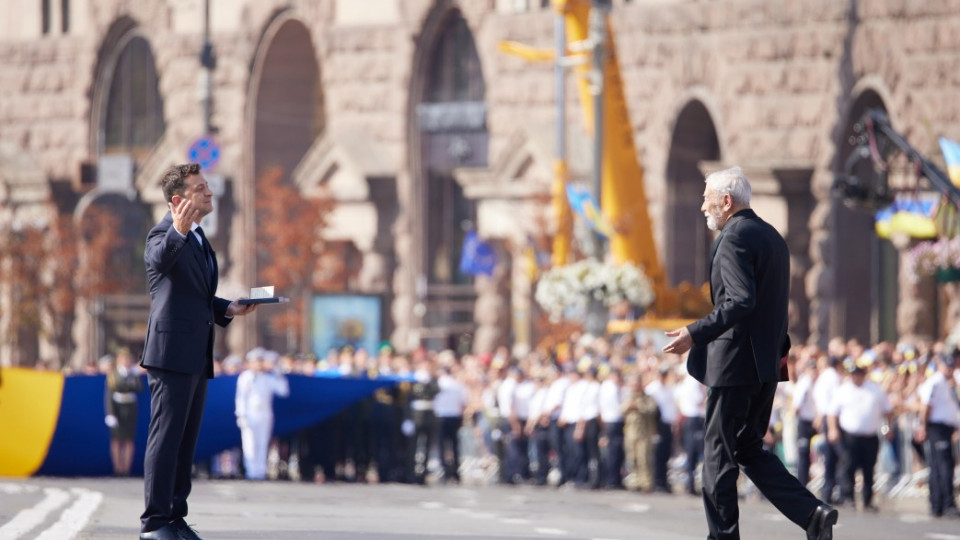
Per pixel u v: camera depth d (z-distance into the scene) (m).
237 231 197.62
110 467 89.69
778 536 52.78
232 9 198.38
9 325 199.38
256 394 94.62
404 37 186.88
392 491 83.69
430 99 187.25
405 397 99.38
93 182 197.62
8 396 88.38
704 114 161.12
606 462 94.75
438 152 186.62
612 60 114.75
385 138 188.62
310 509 58.03
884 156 90.81
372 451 99.38
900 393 86.25
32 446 88.50
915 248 95.12
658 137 161.88
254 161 198.12
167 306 34.53
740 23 153.38
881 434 87.56
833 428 76.19
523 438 101.25
